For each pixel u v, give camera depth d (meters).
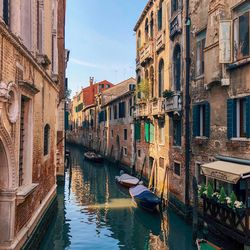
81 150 50.59
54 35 14.52
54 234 11.18
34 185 8.27
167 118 14.59
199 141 10.74
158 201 13.22
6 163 6.40
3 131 5.84
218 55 9.10
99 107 39.84
